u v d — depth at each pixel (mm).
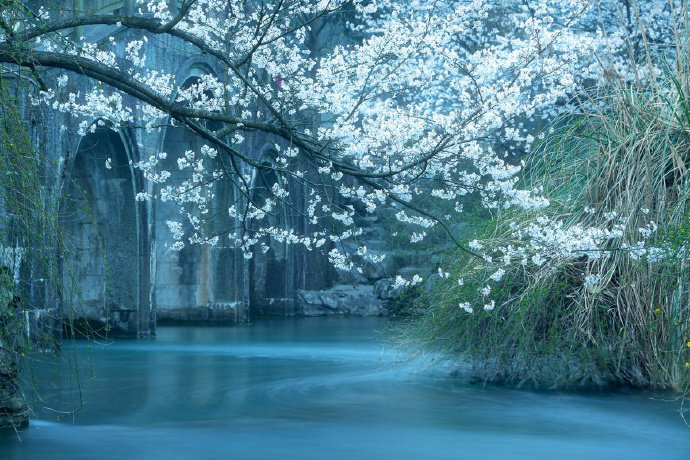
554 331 8727
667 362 8539
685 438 6898
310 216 9328
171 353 14016
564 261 8844
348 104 8688
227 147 8453
